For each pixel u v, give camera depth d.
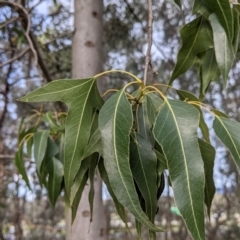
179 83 1.18
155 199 0.32
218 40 0.39
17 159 0.61
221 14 0.39
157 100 0.34
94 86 0.35
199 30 0.43
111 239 1.68
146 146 0.32
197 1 0.40
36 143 0.54
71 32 0.69
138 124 0.34
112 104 0.30
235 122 0.33
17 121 1.34
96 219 0.65
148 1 0.39
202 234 0.26
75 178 0.34
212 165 0.35
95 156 0.35
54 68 1.04
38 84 1.26
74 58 0.69
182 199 0.27
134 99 0.34
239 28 0.41
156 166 0.32
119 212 0.36
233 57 0.38
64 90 0.34
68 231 0.65
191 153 0.28
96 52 0.68
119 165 0.28
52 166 0.54
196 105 0.37
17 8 0.72
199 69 0.48
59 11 1.03
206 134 0.41
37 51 0.75
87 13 0.68
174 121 0.29
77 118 0.33
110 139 0.29
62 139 0.56
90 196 0.36
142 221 0.28
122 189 0.28
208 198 0.36
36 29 0.99
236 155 0.31
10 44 1.00
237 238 1.54
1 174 1.12
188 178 0.27
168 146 0.28
